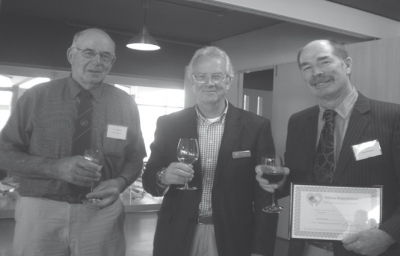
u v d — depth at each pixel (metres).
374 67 4.24
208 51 1.98
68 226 1.92
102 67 2.00
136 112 2.22
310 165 1.89
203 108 2.02
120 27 7.16
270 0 3.91
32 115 1.95
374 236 1.56
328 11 4.33
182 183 1.82
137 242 5.22
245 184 1.98
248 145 2.00
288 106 6.06
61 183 1.91
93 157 1.81
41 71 6.73
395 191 1.74
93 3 5.95
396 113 1.74
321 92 1.81
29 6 6.11
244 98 7.73
